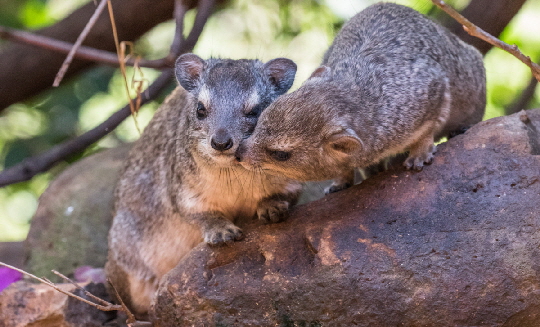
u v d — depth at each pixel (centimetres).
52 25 1614
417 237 876
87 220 1556
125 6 1573
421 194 923
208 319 902
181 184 1127
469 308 823
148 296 1284
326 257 888
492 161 912
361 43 1081
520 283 813
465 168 923
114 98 1923
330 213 955
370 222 914
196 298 910
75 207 1575
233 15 1892
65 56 1619
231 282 912
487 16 1398
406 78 1005
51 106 1814
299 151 935
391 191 945
